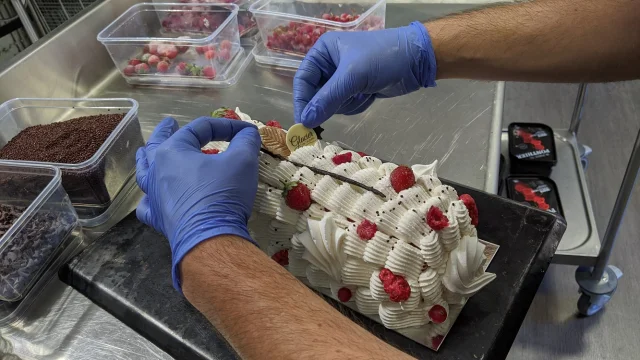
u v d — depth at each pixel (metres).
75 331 1.02
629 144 2.43
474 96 1.53
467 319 0.97
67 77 1.66
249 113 1.58
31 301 1.08
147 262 1.12
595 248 1.69
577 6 1.12
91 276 1.09
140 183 1.02
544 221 1.11
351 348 0.70
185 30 1.89
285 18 1.67
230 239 0.84
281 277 0.80
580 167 1.98
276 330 0.72
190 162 0.91
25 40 2.01
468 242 0.95
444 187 1.01
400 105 1.53
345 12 1.81
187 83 1.71
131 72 1.71
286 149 1.11
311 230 0.98
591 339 1.76
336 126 1.47
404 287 0.92
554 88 2.74
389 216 0.95
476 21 1.20
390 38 1.21
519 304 0.98
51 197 1.11
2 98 1.46
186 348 0.97
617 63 1.11
